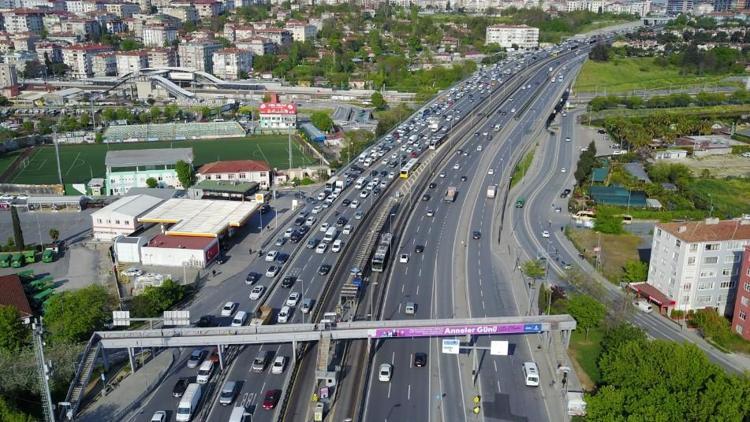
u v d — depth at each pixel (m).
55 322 138.75
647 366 115.25
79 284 179.62
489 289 171.25
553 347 142.12
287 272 182.50
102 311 147.75
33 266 192.88
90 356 126.62
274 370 130.75
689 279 158.12
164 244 192.25
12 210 197.62
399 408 120.44
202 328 132.50
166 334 130.50
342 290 161.88
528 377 127.75
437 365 135.50
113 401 122.00
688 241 155.50
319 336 129.75
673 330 153.75
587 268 189.38
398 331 131.38
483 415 118.75
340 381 128.12
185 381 126.38
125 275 182.50
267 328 131.62
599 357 137.75
